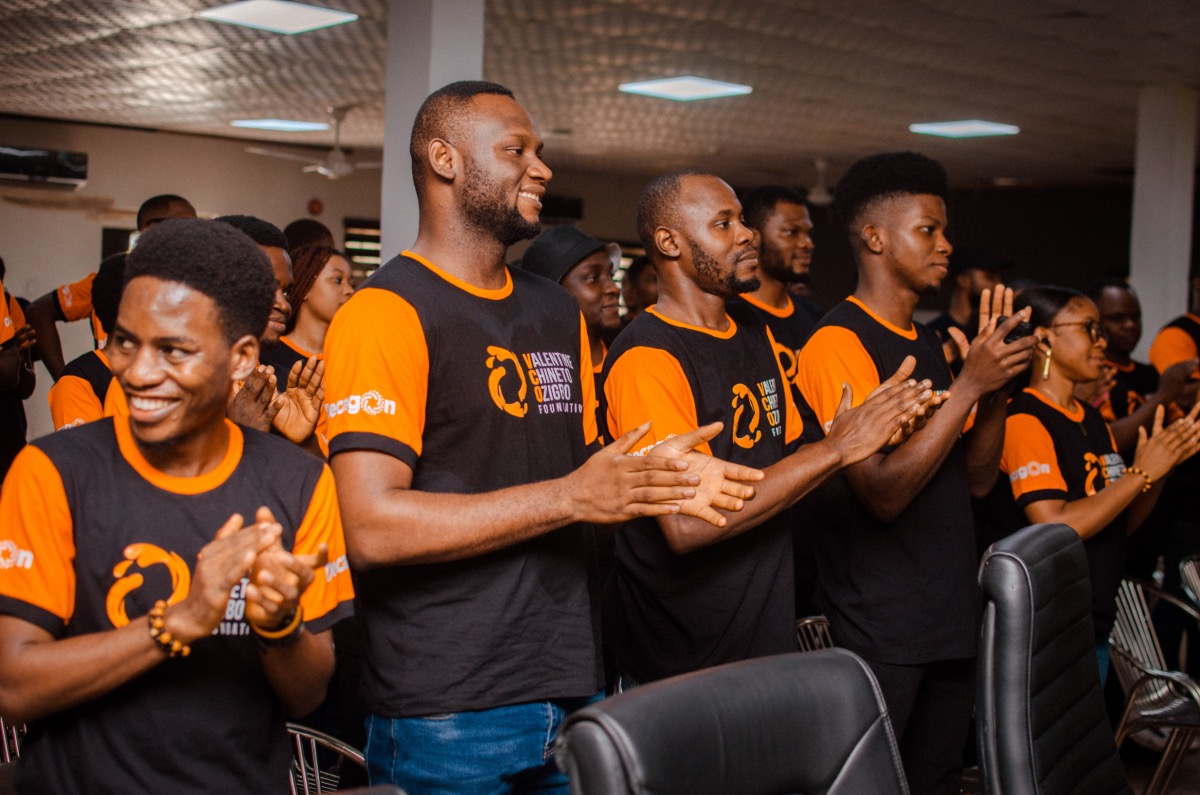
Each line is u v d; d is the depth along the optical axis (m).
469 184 1.84
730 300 2.56
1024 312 2.38
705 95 8.23
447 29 4.27
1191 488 4.53
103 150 10.33
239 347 1.35
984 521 3.23
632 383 2.25
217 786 1.36
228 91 8.43
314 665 1.41
